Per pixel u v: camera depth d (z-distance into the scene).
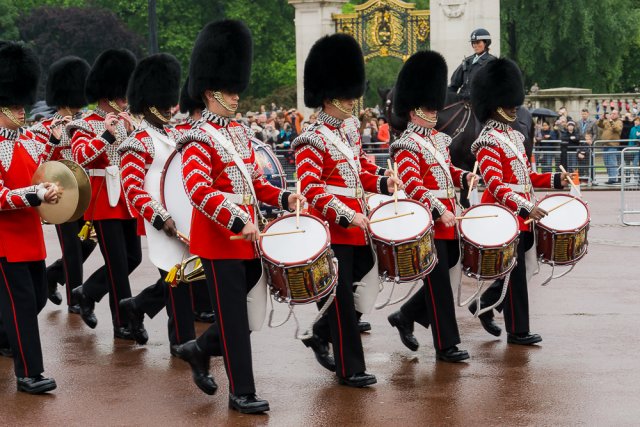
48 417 15.77
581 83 91.44
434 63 18.73
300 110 56.31
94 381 17.62
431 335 20.59
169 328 19.14
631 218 38.69
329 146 17.14
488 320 20.19
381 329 21.16
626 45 94.00
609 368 17.88
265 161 31.91
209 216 15.38
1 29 94.38
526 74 88.69
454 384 17.12
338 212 16.59
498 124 19.73
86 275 27.52
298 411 15.86
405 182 18.28
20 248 16.83
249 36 16.19
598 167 50.72
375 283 17.52
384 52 55.00
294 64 97.81
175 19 98.88
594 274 26.69
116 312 20.59
